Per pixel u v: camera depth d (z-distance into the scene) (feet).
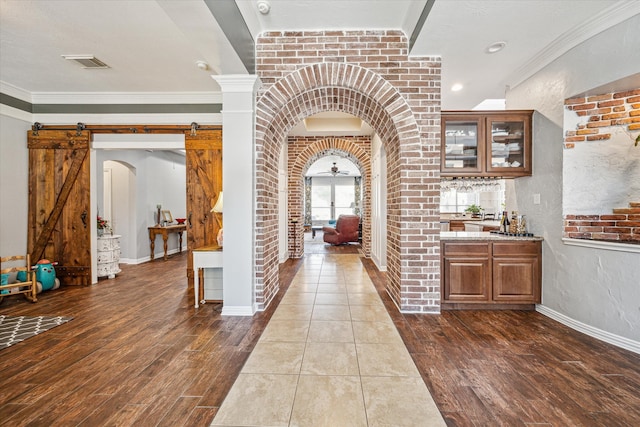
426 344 7.70
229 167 9.70
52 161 13.88
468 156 10.69
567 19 8.02
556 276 9.45
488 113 10.53
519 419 4.97
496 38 8.91
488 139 10.56
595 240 8.36
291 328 8.72
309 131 19.40
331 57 9.85
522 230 10.89
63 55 10.32
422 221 9.94
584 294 8.46
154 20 8.36
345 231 27.71
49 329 8.71
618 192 8.64
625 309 7.46
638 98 8.32
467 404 5.35
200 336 8.19
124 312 10.17
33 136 13.75
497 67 10.74
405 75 9.83
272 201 11.44
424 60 9.83
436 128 9.86
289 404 5.38
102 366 6.65
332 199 47.19
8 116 12.88
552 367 6.58
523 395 5.60
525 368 6.54
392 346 7.58
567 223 9.13
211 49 7.84
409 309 10.04
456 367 6.59
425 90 9.84
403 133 9.89
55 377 6.22
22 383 6.00
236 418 5.02
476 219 22.33
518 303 10.26
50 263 13.14
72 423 4.90
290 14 8.98
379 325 8.93
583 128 8.96
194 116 14.03
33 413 5.12
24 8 7.77
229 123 9.66
